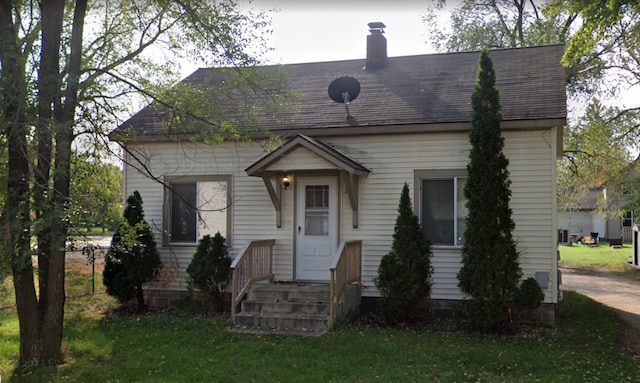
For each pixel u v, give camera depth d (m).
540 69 12.12
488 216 9.51
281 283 11.51
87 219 7.20
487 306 9.40
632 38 18.92
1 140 6.60
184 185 12.45
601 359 7.93
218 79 12.87
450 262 10.80
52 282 7.75
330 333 9.34
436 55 14.16
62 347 8.19
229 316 10.98
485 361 7.66
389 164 11.17
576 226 48.66
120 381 6.88
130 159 12.59
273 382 6.77
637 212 22.33
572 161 23.05
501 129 10.44
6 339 8.99
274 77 9.66
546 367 7.43
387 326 10.05
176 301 12.17
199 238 12.28
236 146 12.11
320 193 11.65
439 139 10.91
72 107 7.66
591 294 15.84
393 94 12.28
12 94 6.55
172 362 7.66
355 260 10.91
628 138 21.34
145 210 12.51
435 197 11.00
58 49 7.62
